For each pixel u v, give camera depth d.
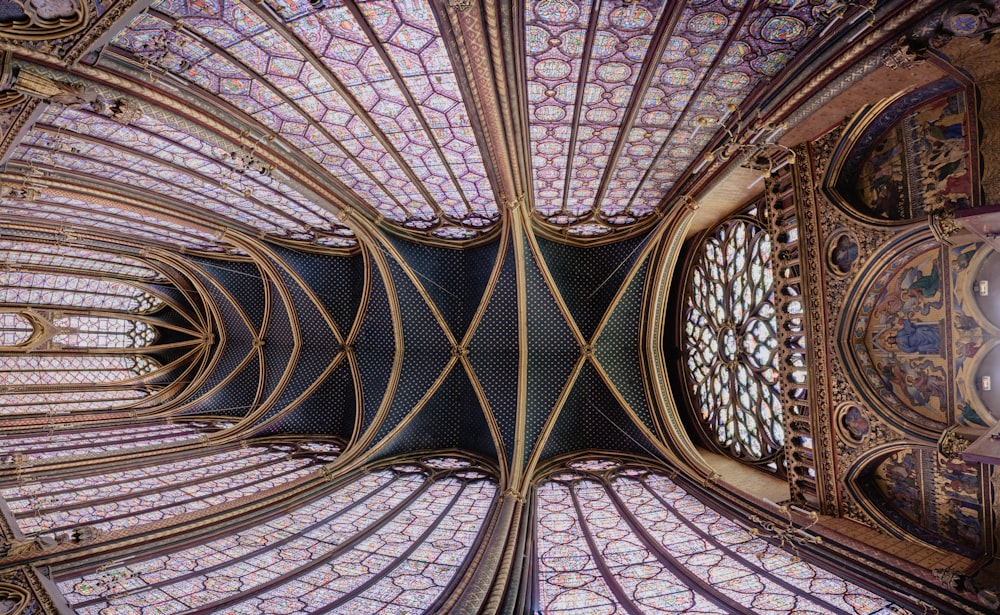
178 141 8.91
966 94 6.82
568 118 9.09
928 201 7.50
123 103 6.60
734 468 12.41
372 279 15.61
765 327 11.48
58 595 6.38
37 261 15.59
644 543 9.41
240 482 11.85
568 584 7.97
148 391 18.28
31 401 15.85
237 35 6.72
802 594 7.37
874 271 8.37
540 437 14.30
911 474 8.41
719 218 13.48
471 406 15.36
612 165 10.97
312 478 12.32
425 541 9.41
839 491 9.29
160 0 5.88
